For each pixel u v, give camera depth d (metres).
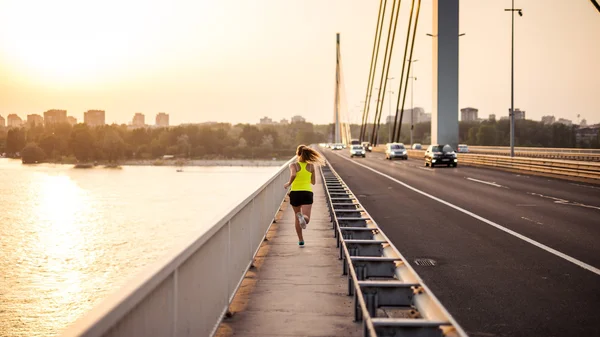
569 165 29.11
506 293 6.78
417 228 12.39
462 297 6.60
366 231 8.56
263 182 9.96
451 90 52.38
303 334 4.95
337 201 13.22
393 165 45.81
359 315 5.28
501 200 18.45
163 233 95.25
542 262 8.64
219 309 5.14
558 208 16.06
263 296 6.27
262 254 8.77
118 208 125.00
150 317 3.13
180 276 3.80
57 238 84.00
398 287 5.06
